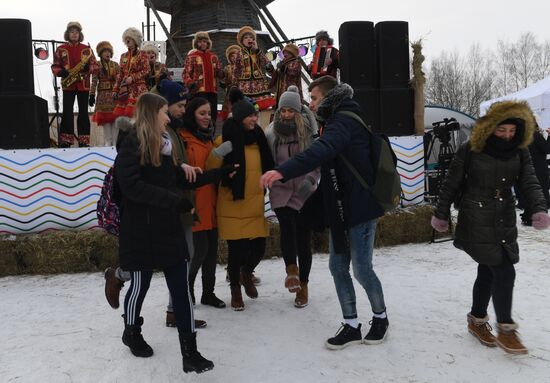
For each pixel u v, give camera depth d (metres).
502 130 3.00
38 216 5.94
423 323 3.60
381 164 3.11
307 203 3.56
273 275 5.18
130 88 6.97
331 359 3.05
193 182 3.14
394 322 3.63
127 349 3.26
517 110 2.94
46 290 4.91
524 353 2.96
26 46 6.15
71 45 7.79
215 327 3.65
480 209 3.05
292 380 2.78
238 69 7.48
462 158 3.15
